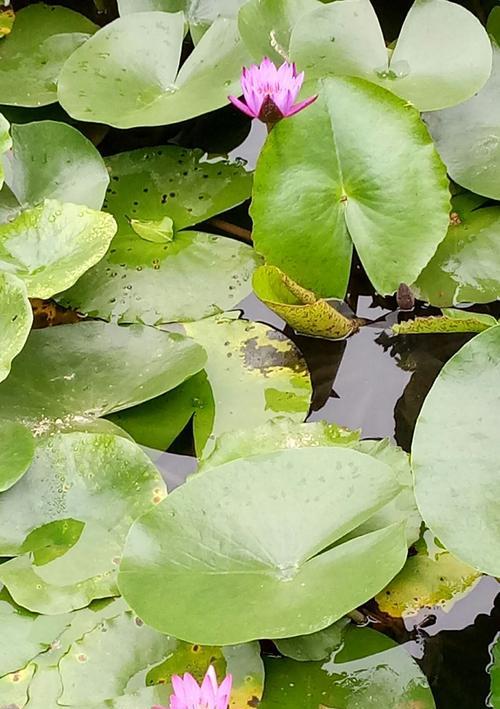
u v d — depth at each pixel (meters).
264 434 2.12
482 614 2.02
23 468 2.09
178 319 2.26
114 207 2.39
